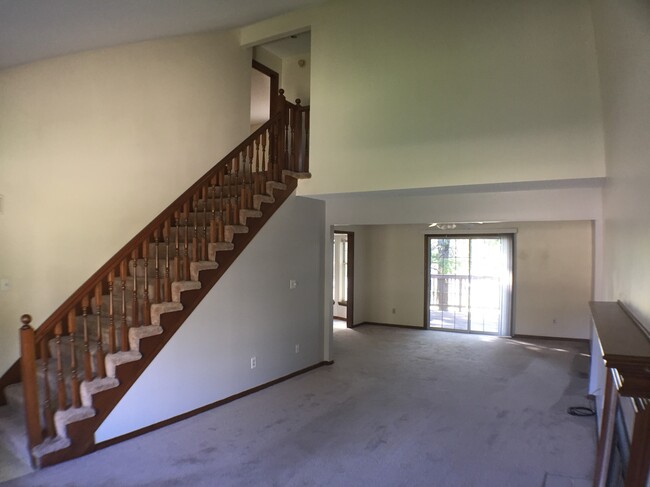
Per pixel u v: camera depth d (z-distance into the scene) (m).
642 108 1.60
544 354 6.50
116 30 3.68
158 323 3.61
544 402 4.43
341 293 9.47
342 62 4.61
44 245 3.87
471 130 3.91
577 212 4.29
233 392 4.37
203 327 4.02
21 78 3.73
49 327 3.02
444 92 4.03
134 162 4.38
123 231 4.32
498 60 3.79
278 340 4.98
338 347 6.92
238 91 5.40
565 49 3.53
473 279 8.28
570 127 3.51
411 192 4.62
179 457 3.16
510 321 7.82
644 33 1.48
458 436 3.59
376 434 3.62
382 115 4.37
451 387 4.89
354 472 3.00
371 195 5.01
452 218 4.94
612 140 2.84
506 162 3.76
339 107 4.64
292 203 5.12
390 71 4.32
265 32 5.17
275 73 6.44
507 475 2.97
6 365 3.71
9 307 3.73
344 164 4.63
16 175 3.73
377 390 4.77
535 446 3.42
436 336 7.85
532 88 3.65
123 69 4.30
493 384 5.02
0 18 2.84
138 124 4.41
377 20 4.38
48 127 3.87
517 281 7.80
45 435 3.06
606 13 2.32
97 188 4.14
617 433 1.92
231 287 4.32
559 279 7.52
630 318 1.79
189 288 3.86
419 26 4.16
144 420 3.52
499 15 3.79
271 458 3.18
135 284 3.48
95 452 3.19
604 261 3.85
